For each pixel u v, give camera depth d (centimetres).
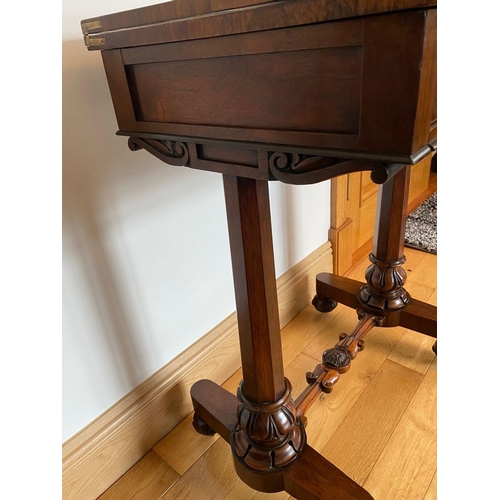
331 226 141
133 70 53
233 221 59
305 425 85
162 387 92
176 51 47
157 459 90
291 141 42
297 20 36
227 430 84
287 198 117
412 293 137
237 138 46
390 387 102
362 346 101
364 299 113
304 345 119
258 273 62
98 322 78
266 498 81
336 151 39
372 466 84
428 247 161
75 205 69
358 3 32
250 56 41
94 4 64
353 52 35
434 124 38
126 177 75
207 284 100
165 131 53
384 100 34
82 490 80
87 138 68
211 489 83
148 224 82
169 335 94
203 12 42
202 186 91
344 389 102
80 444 79
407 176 99
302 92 39
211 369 104
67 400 77
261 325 66
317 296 130
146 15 47
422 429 91
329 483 71
